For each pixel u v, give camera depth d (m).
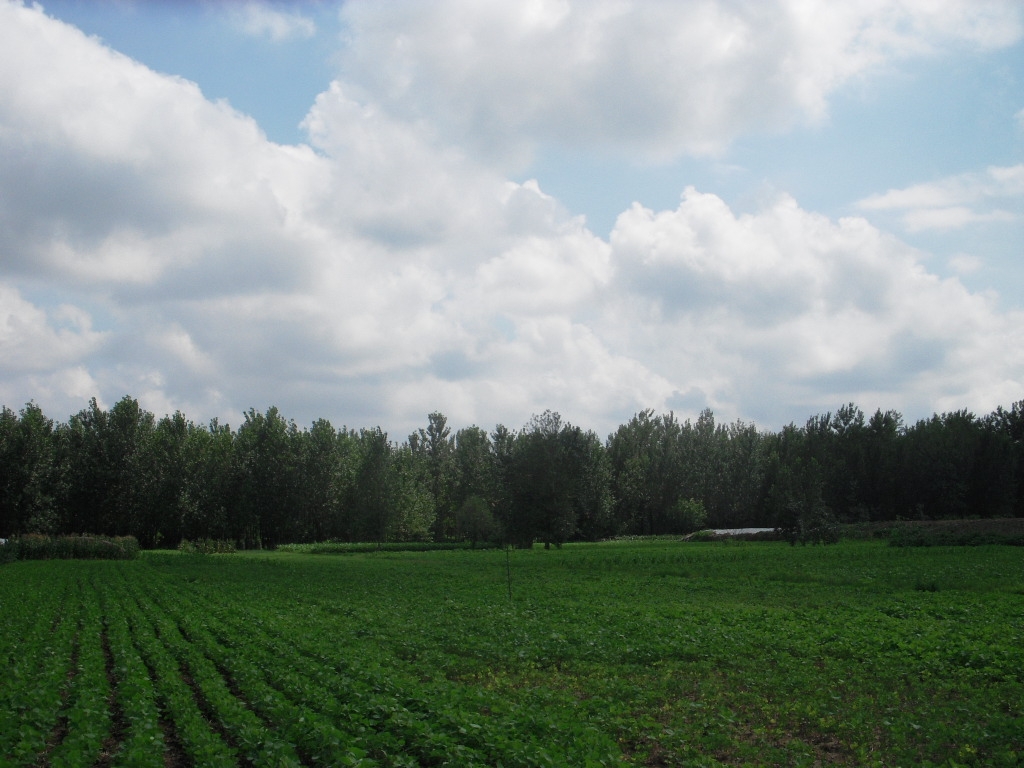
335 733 12.41
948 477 104.19
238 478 111.12
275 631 25.56
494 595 37.66
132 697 16.17
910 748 12.63
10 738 12.76
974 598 31.64
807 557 55.69
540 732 13.10
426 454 140.88
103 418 106.50
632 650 21.42
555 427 89.94
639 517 130.25
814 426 124.56
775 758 12.20
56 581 48.97
